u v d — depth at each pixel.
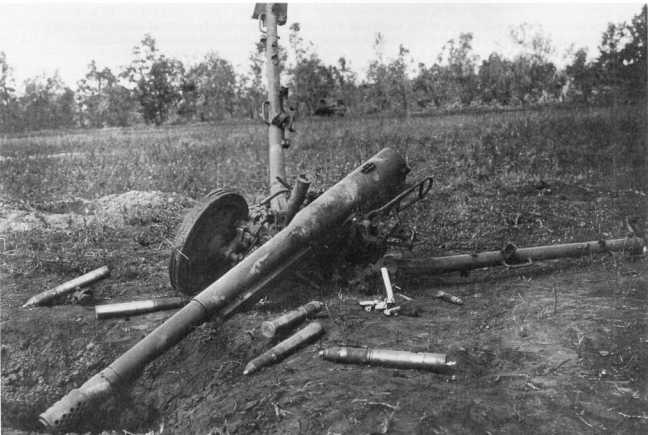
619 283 6.18
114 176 13.04
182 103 45.84
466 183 11.23
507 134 14.87
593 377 4.24
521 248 6.97
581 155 12.66
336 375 4.40
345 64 33.44
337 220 6.17
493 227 8.86
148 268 7.19
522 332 5.00
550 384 4.17
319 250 6.04
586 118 15.26
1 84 41.56
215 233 6.10
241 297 5.35
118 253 7.76
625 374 4.25
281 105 7.59
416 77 33.03
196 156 15.11
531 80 27.38
